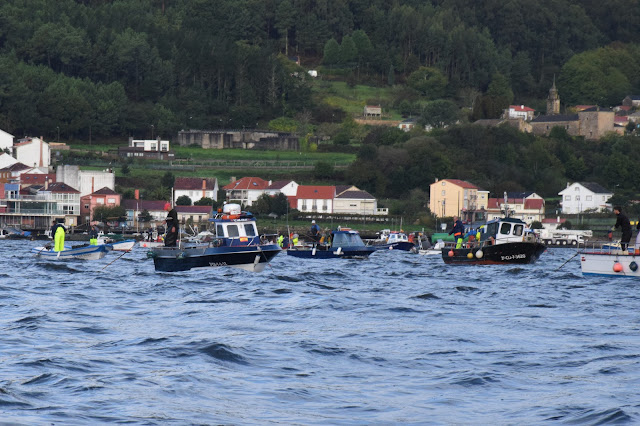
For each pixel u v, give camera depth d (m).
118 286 195.25
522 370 94.00
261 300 161.12
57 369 90.94
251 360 97.88
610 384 87.56
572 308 152.25
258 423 73.38
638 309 151.00
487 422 74.69
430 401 81.25
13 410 74.94
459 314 141.50
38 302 158.62
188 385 85.25
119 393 81.62
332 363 97.25
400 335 116.31
